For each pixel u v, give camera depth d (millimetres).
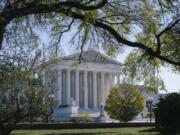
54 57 23547
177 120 21344
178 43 21156
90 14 19094
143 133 36500
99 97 131125
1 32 16156
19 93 26516
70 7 18766
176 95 21969
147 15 20188
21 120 27125
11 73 21031
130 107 88062
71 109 101312
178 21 20641
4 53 19828
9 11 16781
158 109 22031
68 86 122000
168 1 19734
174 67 23891
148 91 25438
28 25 19875
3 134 25953
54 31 22078
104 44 22484
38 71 25922
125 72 24812
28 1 17953
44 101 28250
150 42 22312
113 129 50094
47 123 49625
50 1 18234
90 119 84125
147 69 24312
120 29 21938
